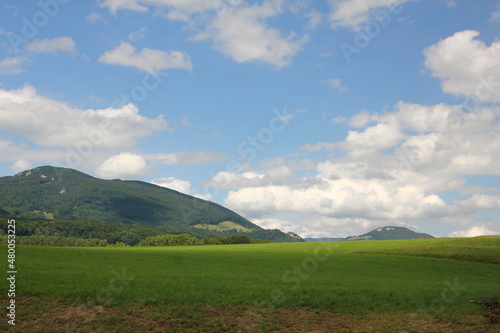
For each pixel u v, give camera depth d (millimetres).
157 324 20672
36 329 19281
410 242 92688
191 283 30234
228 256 62656
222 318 22172
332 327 21406
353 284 34031
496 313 23094
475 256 62562
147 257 54625
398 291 30125
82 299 23859
